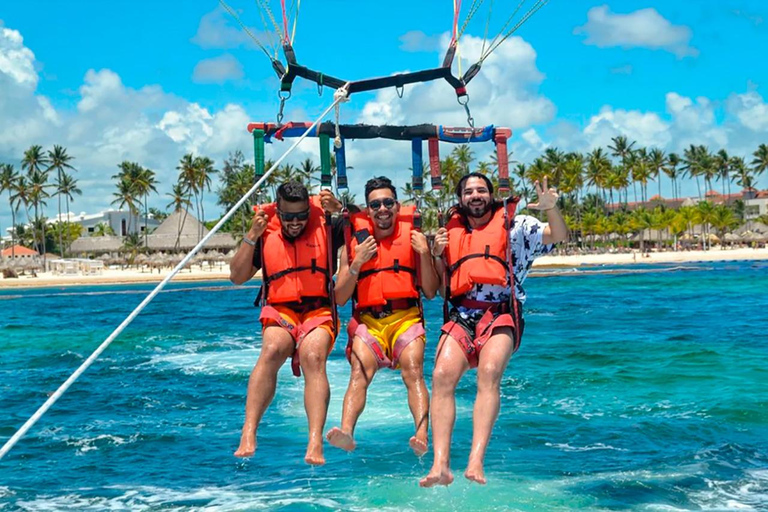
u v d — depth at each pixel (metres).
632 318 27.20
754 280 50.06
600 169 105.00
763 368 15.27
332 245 5.30
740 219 119.38
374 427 10.80
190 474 9.16
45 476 9.23
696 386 13.62
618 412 11.70
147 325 29.28
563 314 29.44
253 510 7.74
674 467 8.89
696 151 121.88
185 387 14.88
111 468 9.52
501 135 5.34
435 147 5.46
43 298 53.19
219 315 33.81
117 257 105.56
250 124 5.47
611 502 7.77
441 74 5.41
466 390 13.16
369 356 5.14
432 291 5.27
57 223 132.25
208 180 92.81
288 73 5.39
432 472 4.57
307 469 9.09
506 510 7.58
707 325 24.08
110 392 14.56
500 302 5.05
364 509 7.67
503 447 9.85
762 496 7.91
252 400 4.89
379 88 5.45
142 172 98.44
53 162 96.25
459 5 5.36
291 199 5.02
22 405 13.59
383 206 5.14
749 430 10.49
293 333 5.05
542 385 14.05
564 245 104.38
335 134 5.40
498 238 5.04
